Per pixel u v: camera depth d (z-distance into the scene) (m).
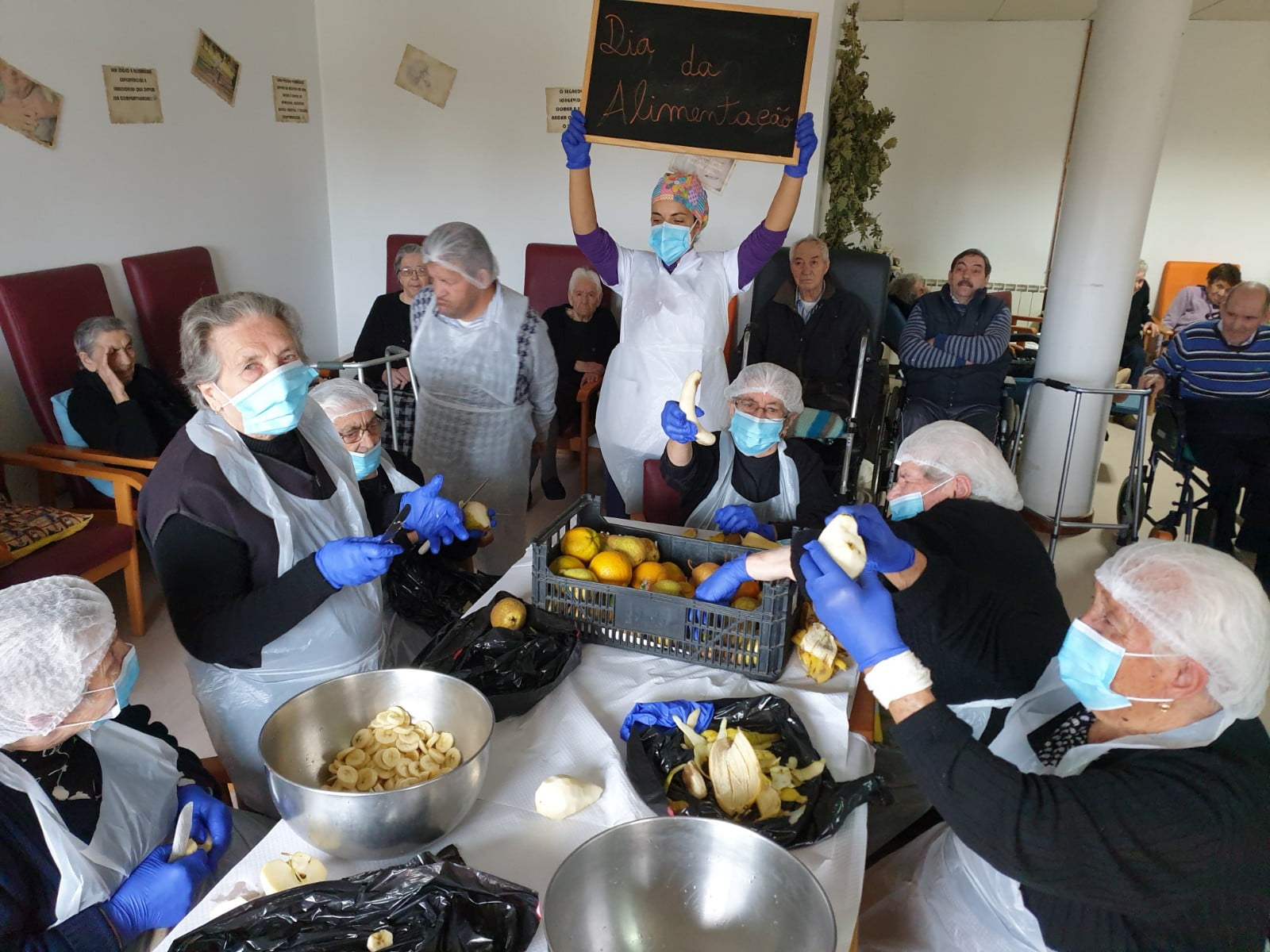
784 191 2.29
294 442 1.45
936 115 6.66
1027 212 6.72
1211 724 0.93
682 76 2.20
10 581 2.27
